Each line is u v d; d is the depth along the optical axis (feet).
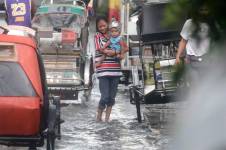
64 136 62.28
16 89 45.68
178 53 59.16
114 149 55.88
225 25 10.73
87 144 58.08
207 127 14.10
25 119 44.37
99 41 72.43
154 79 68.90
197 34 11.09
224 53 11.16
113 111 82.23
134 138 61.77
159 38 68.80
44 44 81.82
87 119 74.43
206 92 14.10
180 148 15.23
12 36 48.85
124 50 72.59
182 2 10.78
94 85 107.86
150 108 84.99
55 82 81.56
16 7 84.28
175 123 16.39
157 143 58.18
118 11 79.92
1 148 54.29
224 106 13.84
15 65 47.01
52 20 89.86
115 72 71.77
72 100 84.02
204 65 14.28
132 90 74.90
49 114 47.01
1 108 44.27
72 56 82.48
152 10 68.49
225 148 13.48
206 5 10.70
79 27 90.74
